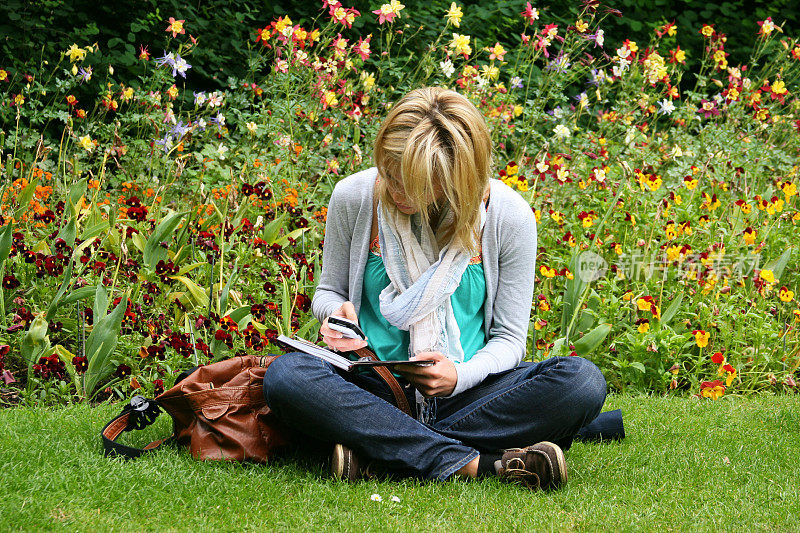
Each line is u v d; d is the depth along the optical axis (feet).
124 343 15.26
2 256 15.53
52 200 20.68
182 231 18.37
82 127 24.31
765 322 18.42
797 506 10.19
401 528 9.15
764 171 27.17
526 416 10.94
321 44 26.86
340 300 11.96
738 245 20.62
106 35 31.91
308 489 10.18
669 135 28.27
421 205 10.07
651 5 39.55
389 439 10.51
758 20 40.29
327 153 24.18
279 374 10.61
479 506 9.81
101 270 15.76
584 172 24.02
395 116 10.14
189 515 9.29
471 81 25.64
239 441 10.96
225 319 14.83
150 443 11.59
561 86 27.12
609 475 11.28
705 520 9.69
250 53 28.53
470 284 11.53
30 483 9.59
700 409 15.20
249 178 21.99
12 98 27.61
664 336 17.03
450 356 11.28
